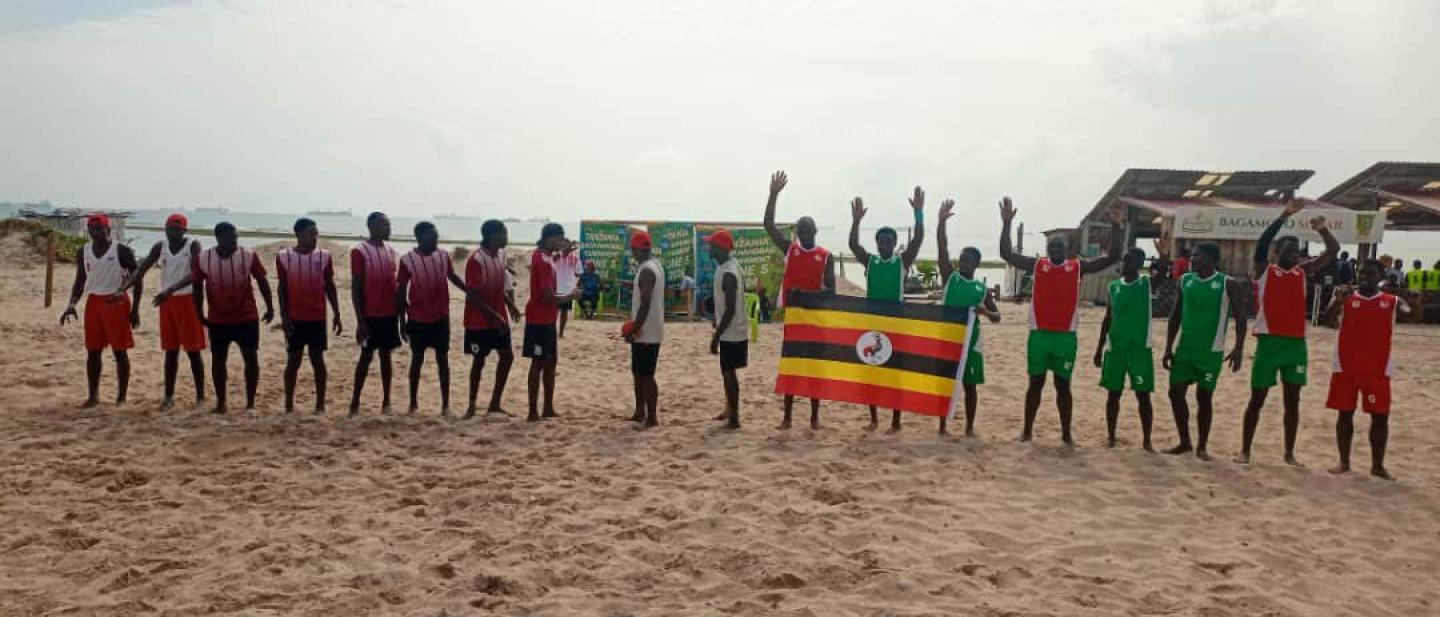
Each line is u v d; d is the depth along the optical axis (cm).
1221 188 2692
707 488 614
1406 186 2573
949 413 797
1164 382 1197
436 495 592
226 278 815
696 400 995
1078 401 1046
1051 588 454
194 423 781
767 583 450
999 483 645
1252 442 815
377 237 833
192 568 458
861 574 462
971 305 806
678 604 425
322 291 835
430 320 844
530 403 839
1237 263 2331
